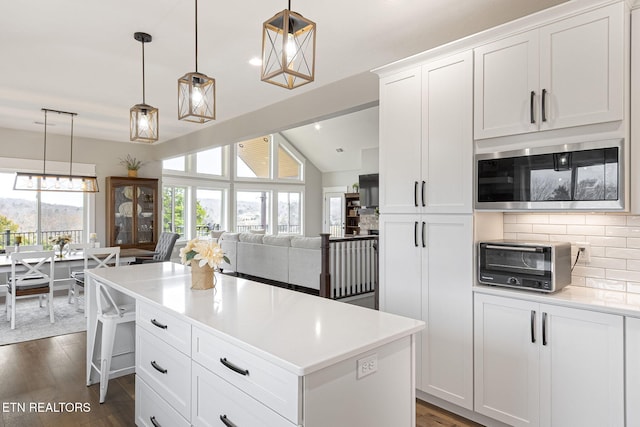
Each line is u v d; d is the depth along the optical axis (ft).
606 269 7.39
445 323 8.21
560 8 6.53
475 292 7.74
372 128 31.55
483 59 7.65
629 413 5.87
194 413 5.68
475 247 7.83
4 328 14.26
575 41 6.47
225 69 11.96
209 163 34.12
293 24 5.58
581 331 6.35
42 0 7.93
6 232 20.33
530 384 6.95
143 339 7.20
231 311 6.03
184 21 8.89
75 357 11.53
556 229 8.05
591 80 6.31
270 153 38.37
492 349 7.48
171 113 17.13
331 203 41.11
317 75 12.51
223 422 5.06
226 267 25.75
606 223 7.41
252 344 4.53
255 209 37.60
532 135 7.04
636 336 5.80
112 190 22.40
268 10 8.41
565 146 6.61
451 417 8.11
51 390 9.45
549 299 6.70
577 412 6.39
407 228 8.92
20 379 10.05
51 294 14.99
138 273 9.62
